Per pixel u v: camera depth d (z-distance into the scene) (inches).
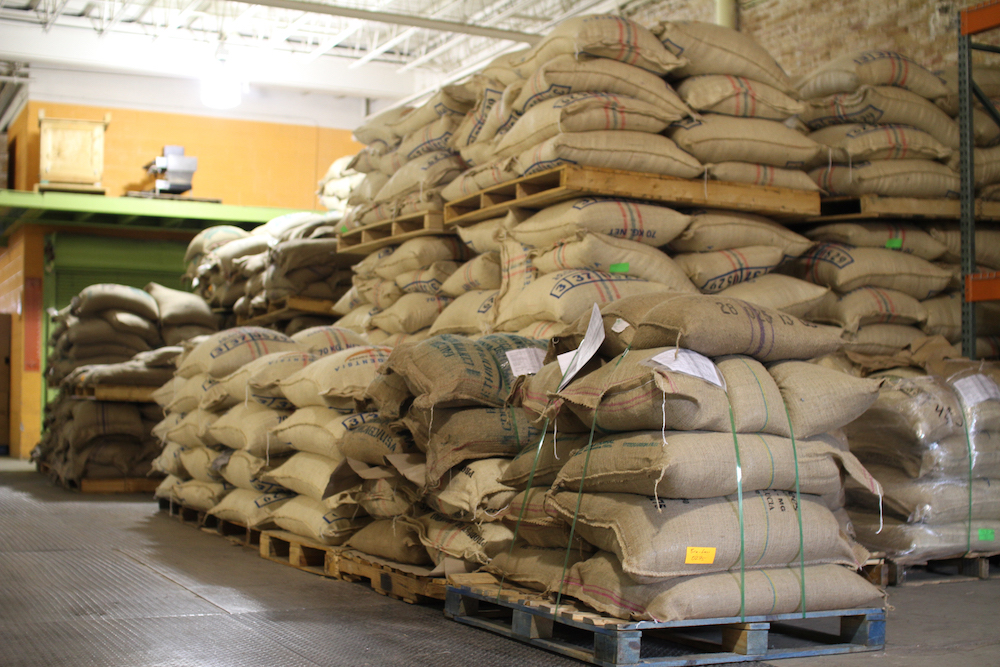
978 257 217.0
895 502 155.9
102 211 423.2
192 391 220.7
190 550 192.9
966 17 207.3
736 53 185.2
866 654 115.8
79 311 341.1
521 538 131.3
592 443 116.9
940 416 152.0
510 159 184.2
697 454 106.3
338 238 271.6
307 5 359.6
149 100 527.5
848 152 199.8
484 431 133.5
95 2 477.4
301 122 565.3
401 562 145.8
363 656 110.7
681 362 108.0
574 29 177.8
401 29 494.9
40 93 503.5
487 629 125.3
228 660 108.3
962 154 206.4
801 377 116.9
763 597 109.9
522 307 175.2
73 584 154.6
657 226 177.6
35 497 301.0
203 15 494.6
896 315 199.0
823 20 302.7
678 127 183.2
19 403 499.5
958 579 163.5
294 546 172.7
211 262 350.9
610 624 104.7
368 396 149.0
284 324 329.4
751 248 189.5
